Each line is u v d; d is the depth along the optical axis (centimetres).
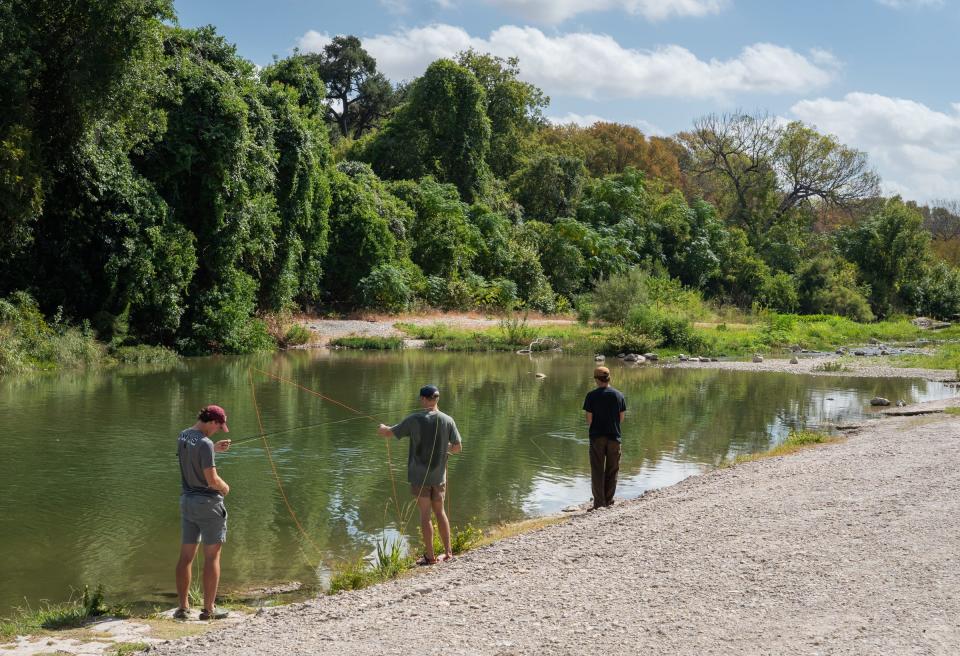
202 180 2847
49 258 2509
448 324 4094
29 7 2184
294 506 966
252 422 1534
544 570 621
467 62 7100
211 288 2967
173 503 968
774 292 6388
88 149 2409
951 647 442
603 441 930
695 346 3406
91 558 770
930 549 632
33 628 568
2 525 870
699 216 6912
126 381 2092
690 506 823
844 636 462
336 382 2162
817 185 8194
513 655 449
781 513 768
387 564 712
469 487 1083
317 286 4097
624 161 8494
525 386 2177
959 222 10794
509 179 6912
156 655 475
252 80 3328
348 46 7988
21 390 1886
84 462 1171
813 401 1950
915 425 1473
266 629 513
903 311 6894
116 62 2259
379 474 1132
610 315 3991
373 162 6119
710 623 491
